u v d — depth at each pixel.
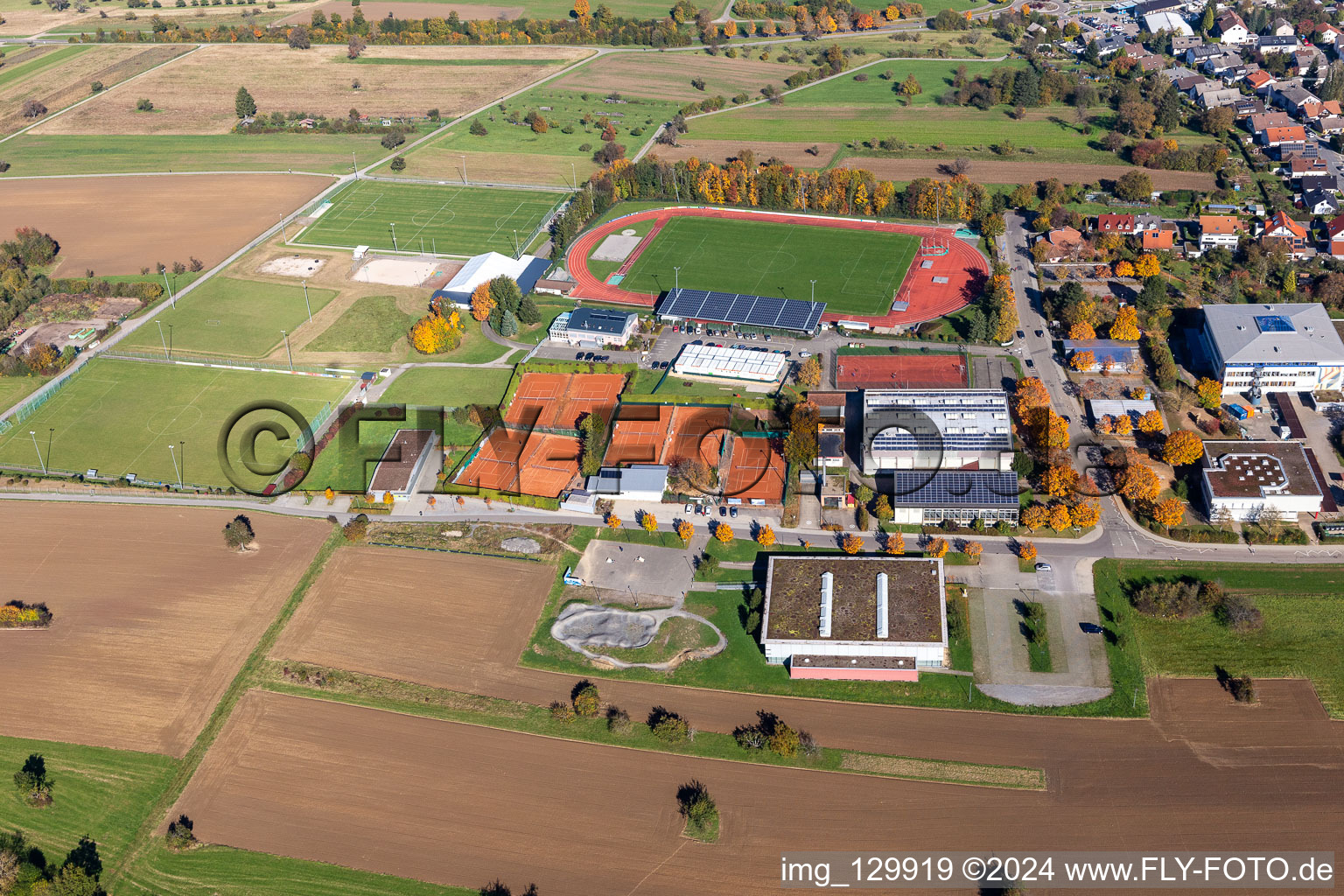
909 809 175.75
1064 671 197.75
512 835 175.38
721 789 181.25
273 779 186.62
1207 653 198.88
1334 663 194.38
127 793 185.50
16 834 180.12
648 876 167.88
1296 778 175.62
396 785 184.75
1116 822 171.00
